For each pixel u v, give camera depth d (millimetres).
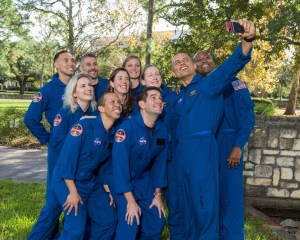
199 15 10672
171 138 4387
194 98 3943
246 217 6285
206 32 10711
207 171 3840
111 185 4020
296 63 15180
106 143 3934
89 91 4051
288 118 9859
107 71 19578
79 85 4031
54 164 4254
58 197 3871
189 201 4008
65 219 3838
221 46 10422
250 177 7500
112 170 4020
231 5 10281
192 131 3900
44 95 4477
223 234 4238
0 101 41188
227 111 4324
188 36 10891
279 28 10570
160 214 4094
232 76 3771
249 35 3535
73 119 4082
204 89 3912
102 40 17516
